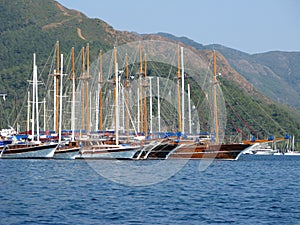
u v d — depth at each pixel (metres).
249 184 100.50
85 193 82.69
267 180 110.44
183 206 71.19
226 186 96.00
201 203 74.00
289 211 68.12
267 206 72.00
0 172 119.25
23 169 127.69
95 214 64.62
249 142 183.25
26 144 171.25
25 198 77.25
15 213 65.06
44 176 109.62
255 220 62.16
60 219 61.50
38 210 67.12
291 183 103.69
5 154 172.00
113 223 59.59
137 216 63.66
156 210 67.81
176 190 88.12
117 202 73.81
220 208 70.06
